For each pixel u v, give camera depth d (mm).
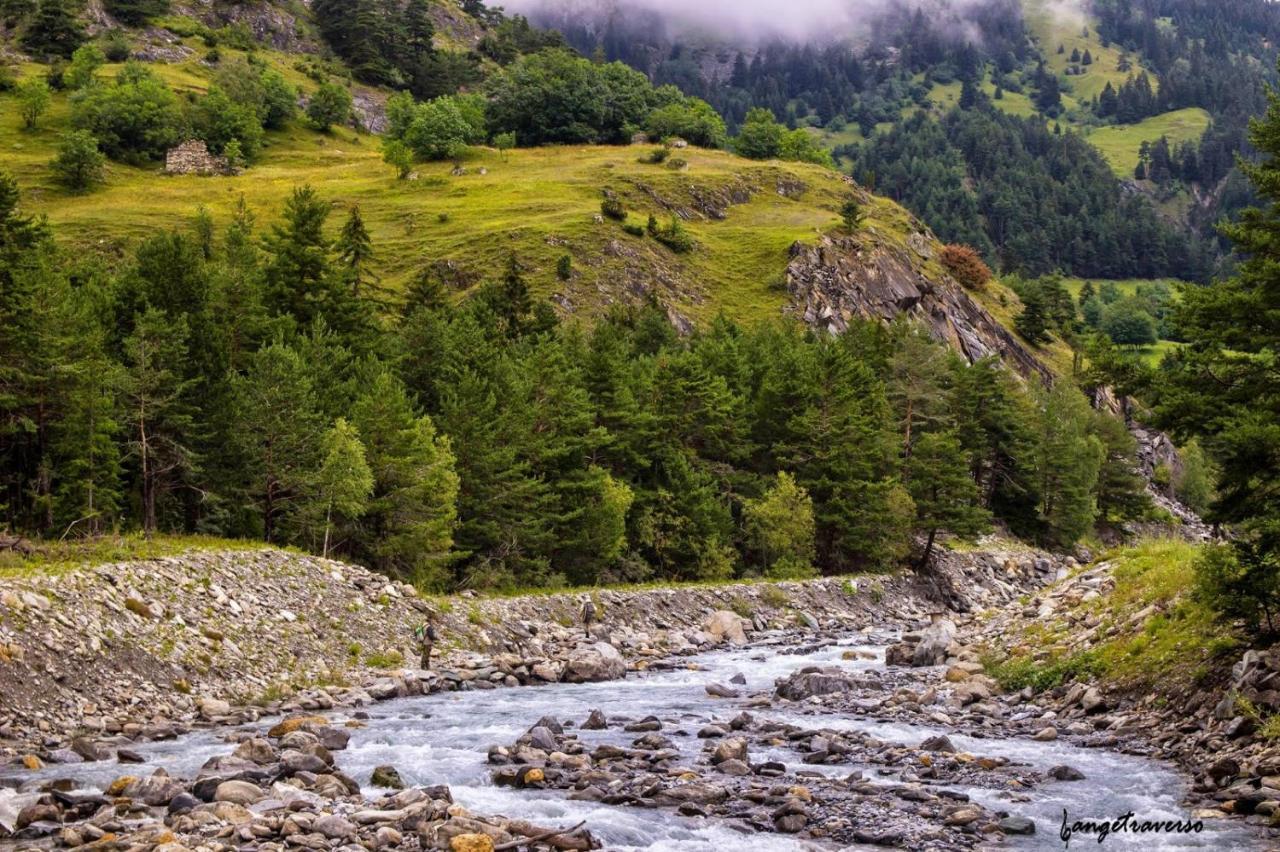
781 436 85375
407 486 55094
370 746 25109
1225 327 24953
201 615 34344
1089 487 112562
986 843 17453
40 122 190875
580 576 65812
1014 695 31234
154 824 17391
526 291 99250
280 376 52688
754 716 30391
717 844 17234
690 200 170625
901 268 159250
